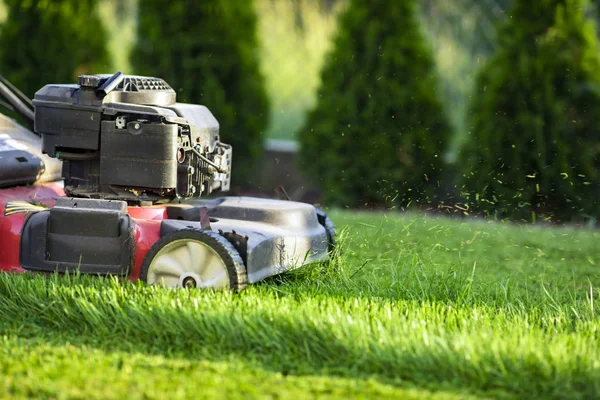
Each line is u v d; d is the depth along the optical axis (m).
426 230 11.16
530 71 12.90
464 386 5.14
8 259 7.24
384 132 13.99
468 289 7.29
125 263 6.90
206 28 14.56
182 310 6.02
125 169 7.13
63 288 6.52
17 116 12.53
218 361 5.51
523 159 12.96
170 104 7.55
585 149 12.95
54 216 6.97
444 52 23.77
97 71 14.60
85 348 5.73
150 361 5.46
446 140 14.26
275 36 27.98
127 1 25.88
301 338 5.70
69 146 7.22
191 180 7.34
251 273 6.77
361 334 5.66
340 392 4.96
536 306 7.08
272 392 4.95
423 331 5.64
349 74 14.16
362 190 14.16
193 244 6.63
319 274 7.88
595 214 12.98
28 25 14.31
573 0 12.97
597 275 9.00
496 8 22.09
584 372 5.22
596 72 13.02
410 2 14.03
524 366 5.28
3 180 7.66
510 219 13.04
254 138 15.03
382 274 8.29
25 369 5.25
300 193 16.64
